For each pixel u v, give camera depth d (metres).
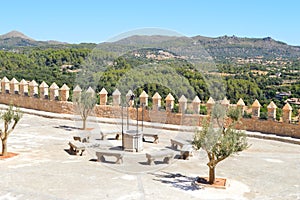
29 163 10.21
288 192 8.61
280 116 15.09
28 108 19.61
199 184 8.77
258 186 8.98
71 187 8.38
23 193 7.92
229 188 8.70
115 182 8.81
